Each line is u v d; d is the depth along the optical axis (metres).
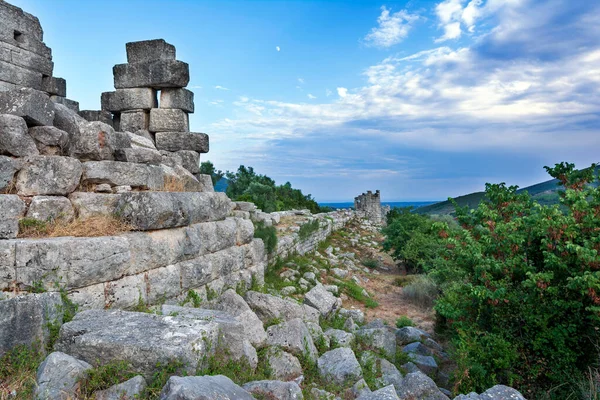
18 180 5.70
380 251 21.67
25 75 10.57
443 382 7.82
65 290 4.96
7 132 5.71
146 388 3.88
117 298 5.59
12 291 4.69
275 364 5.95
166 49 11.18
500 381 6.89
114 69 11.16
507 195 8.52
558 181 8.01
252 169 37.69
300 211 23.89
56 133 6.29
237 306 7.14
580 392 6.09
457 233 8.20
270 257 12.80
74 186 6.26
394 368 7.22
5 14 10.04
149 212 6.30
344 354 6.54
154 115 11.09
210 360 4.52
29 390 3.80
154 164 8.20
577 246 6.11
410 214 22.53
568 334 6.58
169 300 6.61
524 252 7.36
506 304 7.14
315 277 13.54
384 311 12.80
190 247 7.27
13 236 5.12
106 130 7.02
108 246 5.48
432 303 13.27
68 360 3.97
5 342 4.19
